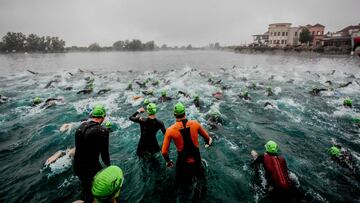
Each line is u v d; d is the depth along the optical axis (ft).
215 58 208.03
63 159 18.49
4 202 13.64
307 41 224.94
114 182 6.53
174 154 19.39
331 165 18.03
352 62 123.44
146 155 18.01
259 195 13.80
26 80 67.87
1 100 39.83
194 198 13.69
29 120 29.66
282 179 13.21
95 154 12.46
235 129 26.37
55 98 39.50
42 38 366.84
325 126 27.43
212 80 63.21
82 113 32.65
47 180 15.78
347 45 188.75
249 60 167.22
